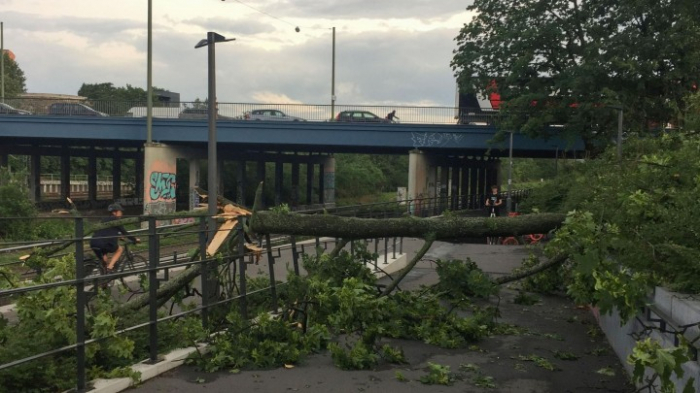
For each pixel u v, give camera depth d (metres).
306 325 7.25
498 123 31.91
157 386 5.45
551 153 43.19
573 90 26.55
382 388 5.53
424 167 39.91
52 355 5.19
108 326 5.45
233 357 6.14
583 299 5.11
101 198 60.75
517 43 29.05
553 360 6.59
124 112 41.09
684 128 8.55
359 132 39.03
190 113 39.97
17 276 6.09
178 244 13.34
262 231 7.73
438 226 8.15
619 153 9.52
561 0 28.62
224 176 58.72
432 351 6.92
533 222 8.16
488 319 7.80
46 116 39.31
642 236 4.95
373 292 7.73
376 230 8.02
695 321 3.87
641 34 26.42
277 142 39.06
